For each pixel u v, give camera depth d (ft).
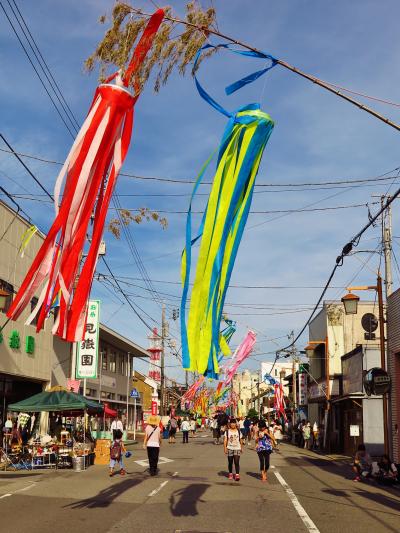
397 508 40.11
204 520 33.63
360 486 52.95
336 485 53.06
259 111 29.89
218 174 29.91
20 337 80.12
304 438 118.52
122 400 158.40
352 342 120.06
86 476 57.21
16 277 78.38
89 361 93.76
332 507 39.60
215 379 28.86
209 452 93.91
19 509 37.06
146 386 221.46
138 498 42.19
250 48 29.07
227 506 38.93
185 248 29.63
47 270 28.30
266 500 42.04
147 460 76.79
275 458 86.89
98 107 27.84
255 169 30.04
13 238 77.15
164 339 165.68
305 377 153.38
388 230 72.64
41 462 66.03
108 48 27.73
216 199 29.81
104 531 30.12
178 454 89.20
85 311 28.60
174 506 38.65
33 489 47.01
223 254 29.63
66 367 102.89
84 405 66.44
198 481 52.90
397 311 67.21
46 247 28.09
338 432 107.45
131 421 172.86
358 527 32.45
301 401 152.35
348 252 62.28
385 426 63.36
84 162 27.66
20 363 79.77
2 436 78.02
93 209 28.58
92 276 28.84
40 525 31.55
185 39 27.89
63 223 27.81
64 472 61.36
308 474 62.44
